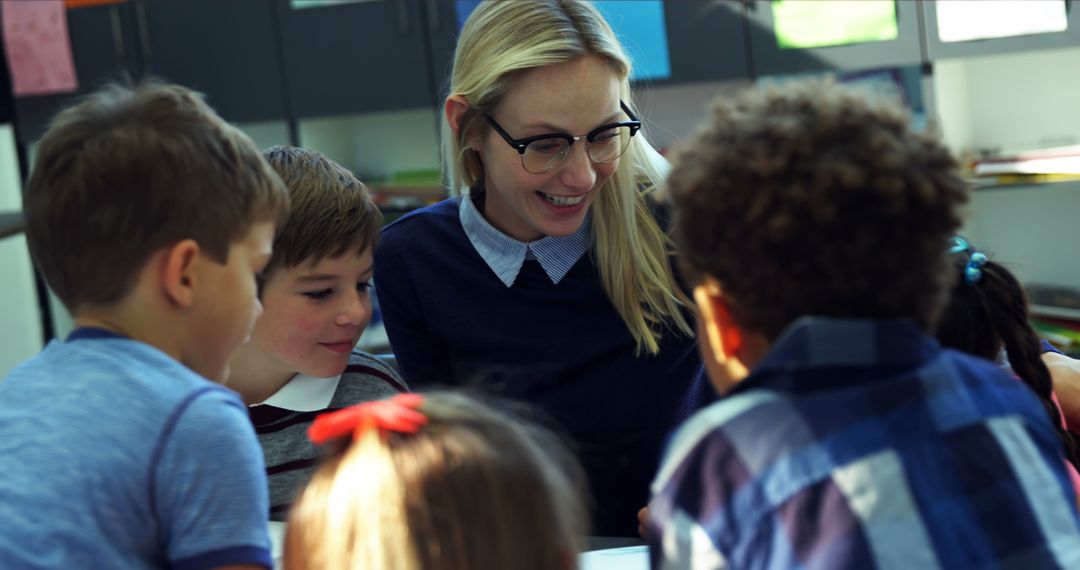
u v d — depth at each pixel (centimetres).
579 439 153
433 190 317
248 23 303
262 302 134
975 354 122
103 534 83
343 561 80
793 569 72
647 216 150
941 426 76
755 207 75
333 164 140
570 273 153
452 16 294
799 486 73
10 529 83
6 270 321
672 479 80
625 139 145
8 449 86
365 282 142
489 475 81
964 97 313
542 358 152
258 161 100
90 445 85
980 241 301
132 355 91
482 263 154
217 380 100
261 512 88
